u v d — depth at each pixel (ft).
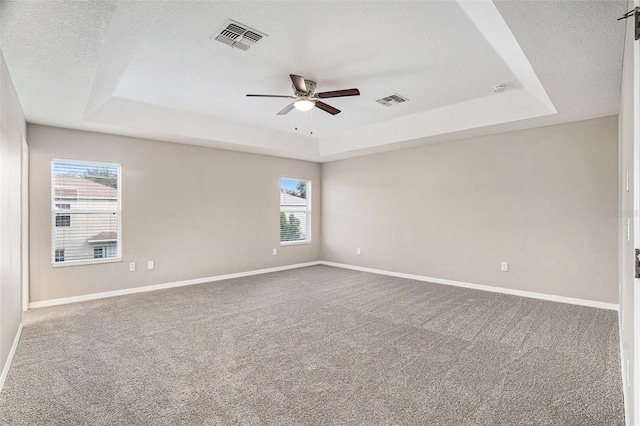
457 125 16.21
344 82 12.87
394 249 21.21
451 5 7.98
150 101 14.88
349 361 9.17
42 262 14.38
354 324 12.11
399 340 10.62
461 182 18.24
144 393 7.57
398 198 21.02
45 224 14.44
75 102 11.60
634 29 4.43
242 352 9.74
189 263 18.80
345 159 24.08
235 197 20.86
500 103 14.57
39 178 14.30
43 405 7.11
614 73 9.62
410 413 6.82
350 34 9.36
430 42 9.80
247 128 18.93
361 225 23.12
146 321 12.42
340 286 18.19
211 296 16.07
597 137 14.14
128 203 16.72
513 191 16.39
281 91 13.78
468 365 8.93
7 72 8.79
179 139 17.57
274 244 22.93
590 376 8.32
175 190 18.33
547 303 14.78
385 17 8.52
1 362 7.97
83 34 7.21
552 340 10.59
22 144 12.36
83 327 11.78
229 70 11.73
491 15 7.59
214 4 7.94
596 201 14.17
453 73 12.06
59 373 8.49
